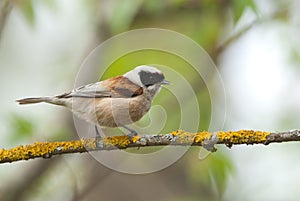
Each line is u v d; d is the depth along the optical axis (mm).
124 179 15109
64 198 12258
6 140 10984
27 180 12219
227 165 11312
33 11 11812
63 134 11289
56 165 12430
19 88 15820
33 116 11766
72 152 7711
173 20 13461
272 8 12922
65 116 12258
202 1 12797
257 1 11789
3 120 11086
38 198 12258
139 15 13328
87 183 12164
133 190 14945
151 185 14844
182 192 14406
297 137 7336
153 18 13398
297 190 13000
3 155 7535
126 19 11125
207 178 11461
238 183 12961
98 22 13250
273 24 12828
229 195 12766
